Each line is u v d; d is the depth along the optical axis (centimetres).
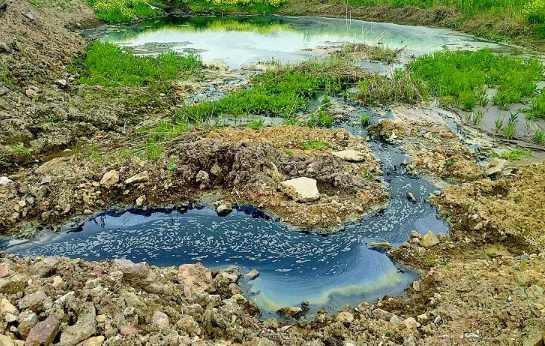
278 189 917
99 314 513
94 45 1906
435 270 705
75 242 809
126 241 813
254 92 1488
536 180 943
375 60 1916
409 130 1229
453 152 1082
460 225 831
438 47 2116
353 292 697
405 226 846
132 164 976
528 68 1648
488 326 574
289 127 1203
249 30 2609
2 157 1013
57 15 2395
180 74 1736
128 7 2941
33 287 529
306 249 792
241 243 809
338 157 1050
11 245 795
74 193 898
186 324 528
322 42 2292
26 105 1200
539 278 645
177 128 1190
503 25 2238
